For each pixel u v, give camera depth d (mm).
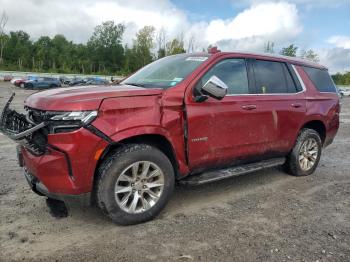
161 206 4051
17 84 38094
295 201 4836
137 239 3627
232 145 4609
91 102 3525
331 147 8797
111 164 3664
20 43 85562
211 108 4324
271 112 5047
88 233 3730
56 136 3449
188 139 4152
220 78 4535
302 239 3717
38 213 4172
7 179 5371
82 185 3557
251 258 3322
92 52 92062
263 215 4316
